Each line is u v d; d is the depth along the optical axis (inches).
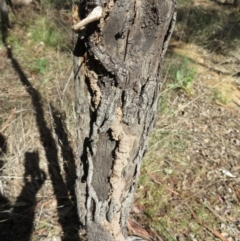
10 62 145.8
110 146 56.7
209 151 111.8
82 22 42.3
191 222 90.1
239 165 109.2
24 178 97.5
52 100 120.6
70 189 94.7
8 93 125.2
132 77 49.5
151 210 90.3
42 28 166.1
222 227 90.4
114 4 43.8
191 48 170.2
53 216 88.8
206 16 197.5
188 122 122.3
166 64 144.8
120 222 67.7
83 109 55.4
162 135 112.6
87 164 60.5
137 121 54.4
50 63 144.0
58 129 108.3
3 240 83.9
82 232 84.7
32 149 104.3
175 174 101.6
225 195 98.5
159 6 44.2
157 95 55.2
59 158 101.4
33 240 83.3
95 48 46.8
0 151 103.5
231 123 126.2
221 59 163.9
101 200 63.6
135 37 46.8
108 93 50.6
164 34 48.8
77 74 53.1
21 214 88.9
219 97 137.3
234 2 226.8
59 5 194.9
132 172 61.8
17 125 109.2
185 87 136.5
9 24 168.4
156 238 85.2
